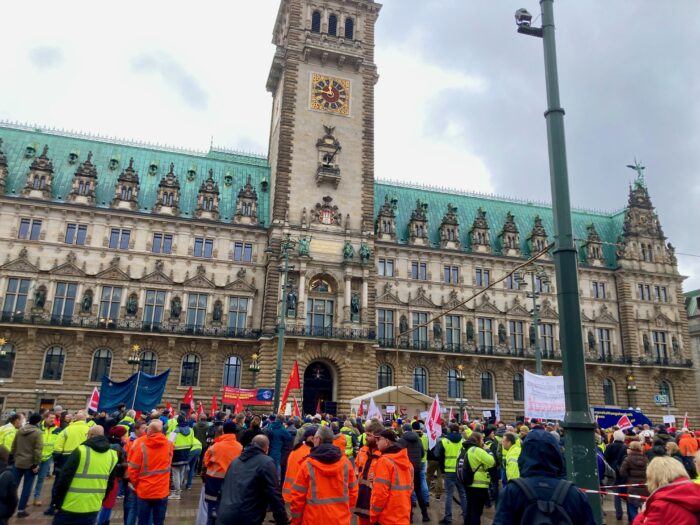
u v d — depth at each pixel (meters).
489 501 24.50
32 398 61.34
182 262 71.38
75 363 63.62
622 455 21.78
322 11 80.75
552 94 15.22
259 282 73.06
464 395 77.38
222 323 70.19
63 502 12.71
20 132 74.19
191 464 27.25
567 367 13.05
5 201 66.12
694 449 23.91
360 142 78.00
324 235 72.81
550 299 86.88
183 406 28.58
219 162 82.12
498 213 94.81
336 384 68.94
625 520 21.86
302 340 66.75
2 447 12.11
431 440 26.33
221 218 75.38
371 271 74.50
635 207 95.31
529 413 28.80
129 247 69.94
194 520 20.03
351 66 80.19
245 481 10.92
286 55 78.00
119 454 15.88
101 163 75.12
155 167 77.06
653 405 85.81
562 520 6.71
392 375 75.75
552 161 14.67
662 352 89.44
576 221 99.38
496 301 84.06
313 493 11.11
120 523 19.88
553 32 15.84
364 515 14.16
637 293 90.75
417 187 92.44
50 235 67.25
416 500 23.52
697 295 110.50
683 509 7.54
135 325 67.12
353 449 23.70
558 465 7.41
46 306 64.81
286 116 75.38
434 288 81.62
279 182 73.12
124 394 35.44
